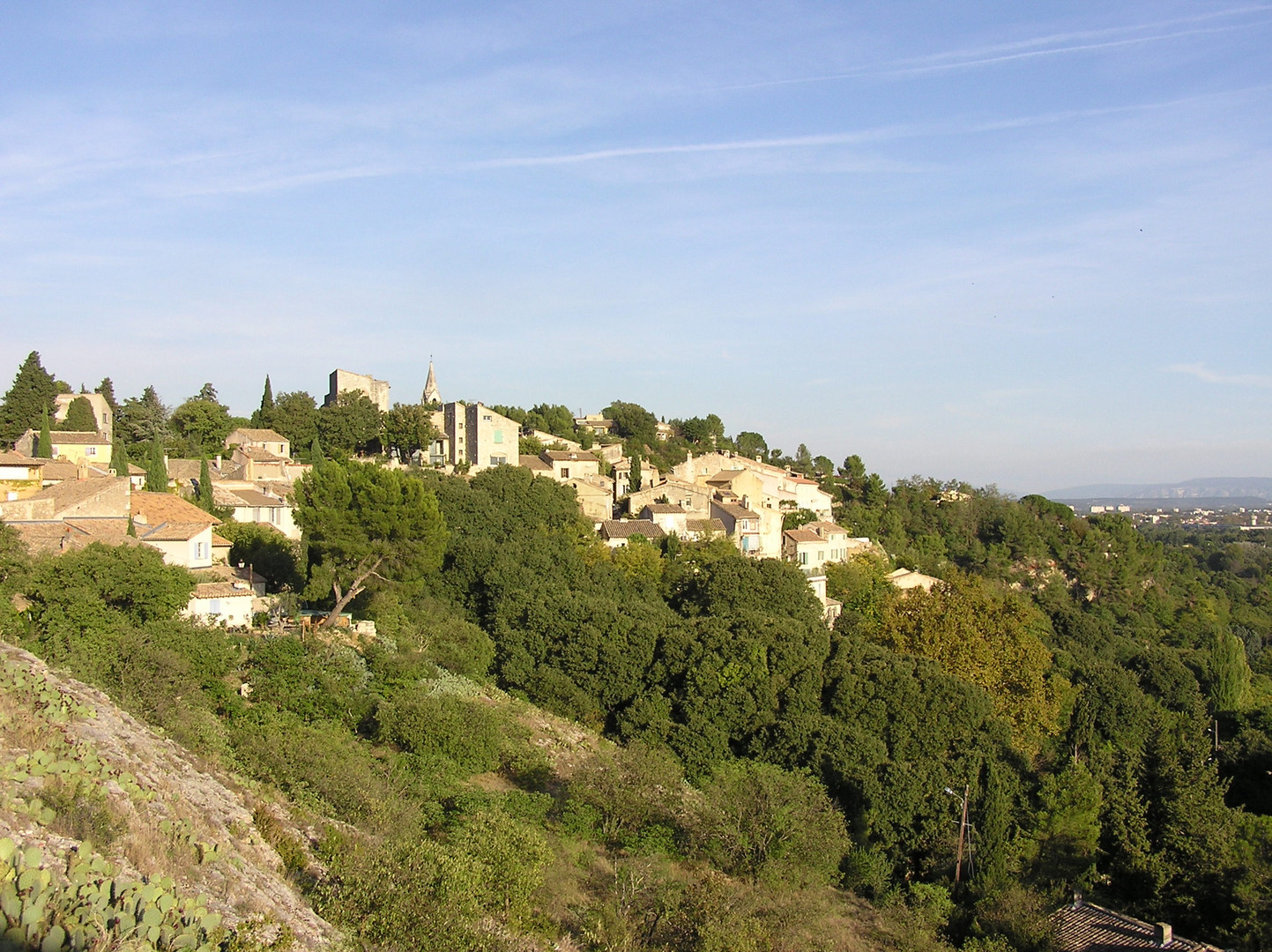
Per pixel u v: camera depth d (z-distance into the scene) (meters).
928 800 48.91
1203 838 46.97
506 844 30.75
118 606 41.53
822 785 48.94
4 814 15.62
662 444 180.12
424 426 127.06
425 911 23.22
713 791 44.62
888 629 74.00
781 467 186.88
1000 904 42.22
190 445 117.56
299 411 129.62
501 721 49.44
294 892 21.95
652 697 58.09
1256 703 95.31
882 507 164.38
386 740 44.06
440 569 72.06
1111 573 147.25
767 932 32.56
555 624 62.59
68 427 104.38
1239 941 42.31
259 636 46.97
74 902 13.13
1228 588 171.25
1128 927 41.94
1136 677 84.38
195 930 14.41
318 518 54.53
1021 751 59.97
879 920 41.50
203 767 28.77
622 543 96.88
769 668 57.66
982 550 153.62
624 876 35.00
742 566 75.44
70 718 24.11
